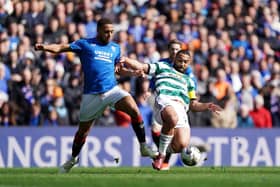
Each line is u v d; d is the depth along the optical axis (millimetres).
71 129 40219
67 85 44562
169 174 26391
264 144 42281
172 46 29391
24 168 35938
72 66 45406
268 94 48281
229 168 34344
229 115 45531
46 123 43469
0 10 49250
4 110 43062
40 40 48031
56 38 48469
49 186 20016
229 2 55000
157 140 31312
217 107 29703
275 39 54219
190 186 20125
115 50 27688
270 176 25281
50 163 40000
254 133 42062
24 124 43438
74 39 48719
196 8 53500
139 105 43844
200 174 26406
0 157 39625
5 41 46906
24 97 43719
